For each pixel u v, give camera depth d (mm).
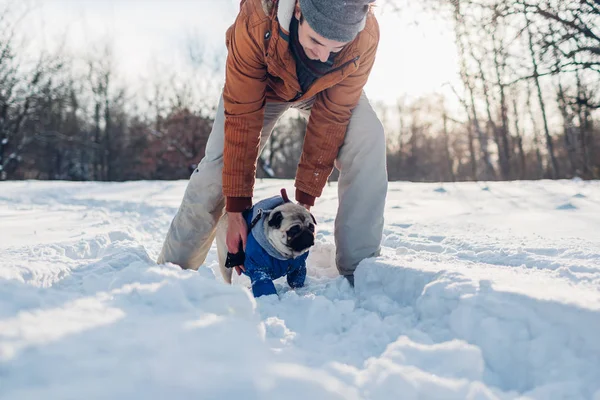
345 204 3260
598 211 6723
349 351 1974
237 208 3188
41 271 2588
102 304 1948
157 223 7785
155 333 1621
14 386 1254
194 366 1387
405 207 8836
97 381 1281
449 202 9406
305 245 3105
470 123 27062
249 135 3057
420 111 39469
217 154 3332
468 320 2016
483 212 7508
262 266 3154
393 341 2061
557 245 4270
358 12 2346
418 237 5316
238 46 2777
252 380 1337
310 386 1364
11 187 16641
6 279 2160
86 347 1479
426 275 2475
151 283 2195
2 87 30578
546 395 1618
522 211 7328
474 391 1540
